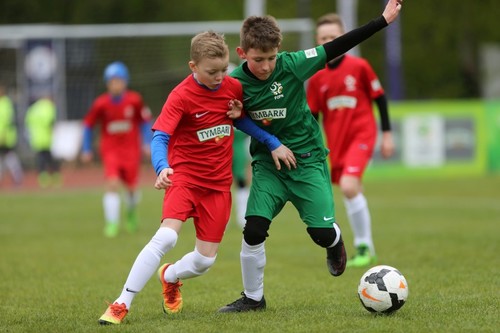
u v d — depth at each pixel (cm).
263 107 2166
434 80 13325
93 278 2984
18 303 2459
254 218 2145
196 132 2089
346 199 3191
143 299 2517
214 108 2094
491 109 8462
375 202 6062
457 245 3688
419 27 12962
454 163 8350
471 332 1850
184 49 8231
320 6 12850
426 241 3869
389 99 10044
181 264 2172
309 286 2688
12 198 6869
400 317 2030
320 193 2180
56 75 8325
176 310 2238
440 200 6112
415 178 8212
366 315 2078
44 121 8094
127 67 8281
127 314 2219
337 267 2223
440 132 8331
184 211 2084
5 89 8438
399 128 8262
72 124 8519
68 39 8244
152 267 2048
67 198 6831
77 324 2056
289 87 2159
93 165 9731
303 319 2036
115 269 3212
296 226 4806
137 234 4500
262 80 2141
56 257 3572
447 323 1947
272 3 12875
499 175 8262
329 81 3219
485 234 4084
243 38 2069
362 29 2150
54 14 12300
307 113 2217
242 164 4569
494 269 2920
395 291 2045
